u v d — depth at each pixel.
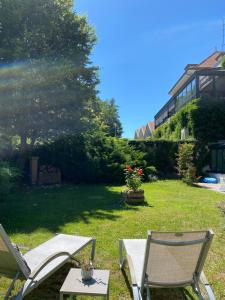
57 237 5.38
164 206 9.97
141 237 6.64
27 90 15.59
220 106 21.36
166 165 19.78
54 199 11.28
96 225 7.55
